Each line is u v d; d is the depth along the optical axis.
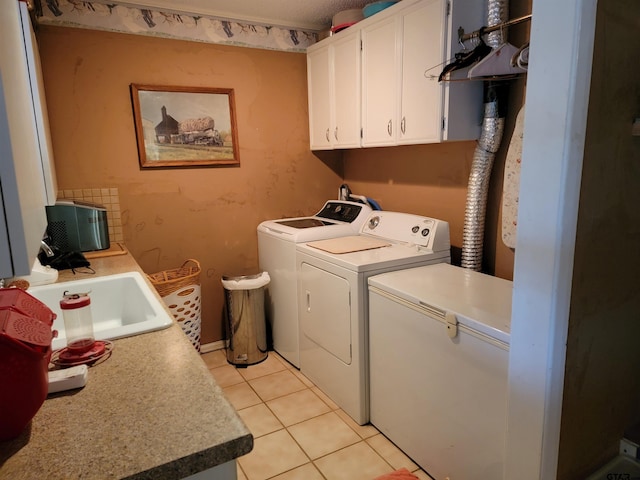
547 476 1.25
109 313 1.87
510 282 1.99
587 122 1.08
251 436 0.82
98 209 2.45
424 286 1.95
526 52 1.71
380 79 2.50
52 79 2.48
